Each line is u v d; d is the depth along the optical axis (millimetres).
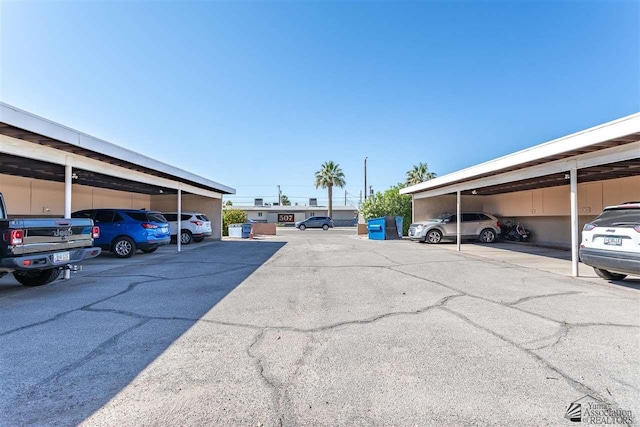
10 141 6559
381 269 8656
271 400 2627
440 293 6027
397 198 21969
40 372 3066
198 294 6000
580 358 3336
